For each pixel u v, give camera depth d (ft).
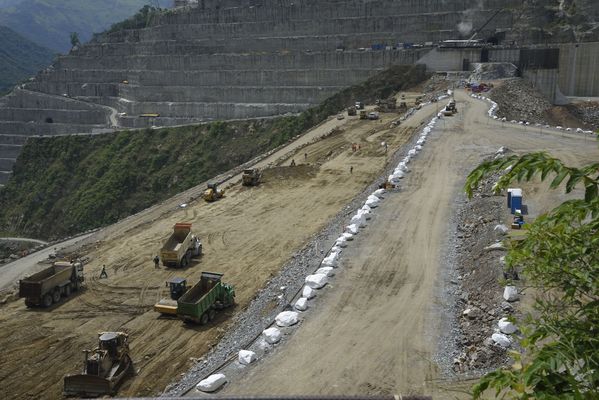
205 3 655.35
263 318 98.84
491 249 106.42
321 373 76.79
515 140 222.48
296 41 542.98
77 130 577.02
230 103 513.45
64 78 651.25
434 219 138.21
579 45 433.89
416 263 112.78
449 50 447.42
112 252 152.56
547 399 22.88
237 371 79.92
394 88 438.40
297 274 117.29
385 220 140.05
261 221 166.30
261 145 442.91
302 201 182.60
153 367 88.17
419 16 508.53
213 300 105.09
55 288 118.62
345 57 486.38
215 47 582.76
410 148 225.56
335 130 298.76
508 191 133.80
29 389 85.56
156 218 188.44
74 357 95.09
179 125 514.27
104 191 466.29
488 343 77.56
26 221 497.46
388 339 84.43
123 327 104.32
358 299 98.78
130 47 631.15
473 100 338.54
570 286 28.89
